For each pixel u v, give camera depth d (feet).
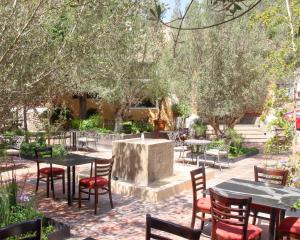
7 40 14.61
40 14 14.87
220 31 42.11
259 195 17.10
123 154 29.17
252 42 41.65
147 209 24.17
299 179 20.01
